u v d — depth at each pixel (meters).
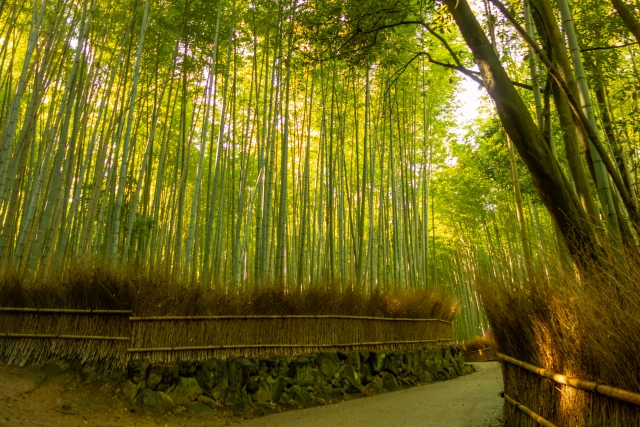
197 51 8.51
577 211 3.04
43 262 5.96
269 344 5.61
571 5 5.00
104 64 8.11
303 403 5.47
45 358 4.71
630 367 1.75
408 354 7.58
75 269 5.08
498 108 3.28
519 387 2.92
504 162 7.14
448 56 9.55
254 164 11.91
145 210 8.54
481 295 3.40
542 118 4.31
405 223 10.48
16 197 5.73
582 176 3.74
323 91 8.59
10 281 4.97
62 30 7.05
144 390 4.47
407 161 11.16
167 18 8.05
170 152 10.68
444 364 8.66
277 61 8.66
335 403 5.71
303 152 11.43
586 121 3.01
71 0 6.64
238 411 4.89
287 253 9.10
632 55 6.04
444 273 15.02
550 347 2.41
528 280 2.82
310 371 5.78
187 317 4.98
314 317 6.16
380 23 4.72
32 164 7.50
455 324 17.09
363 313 6.96
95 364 4.62
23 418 3.61
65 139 6.32
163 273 5.10
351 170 10.54
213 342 5.14
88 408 4.14
